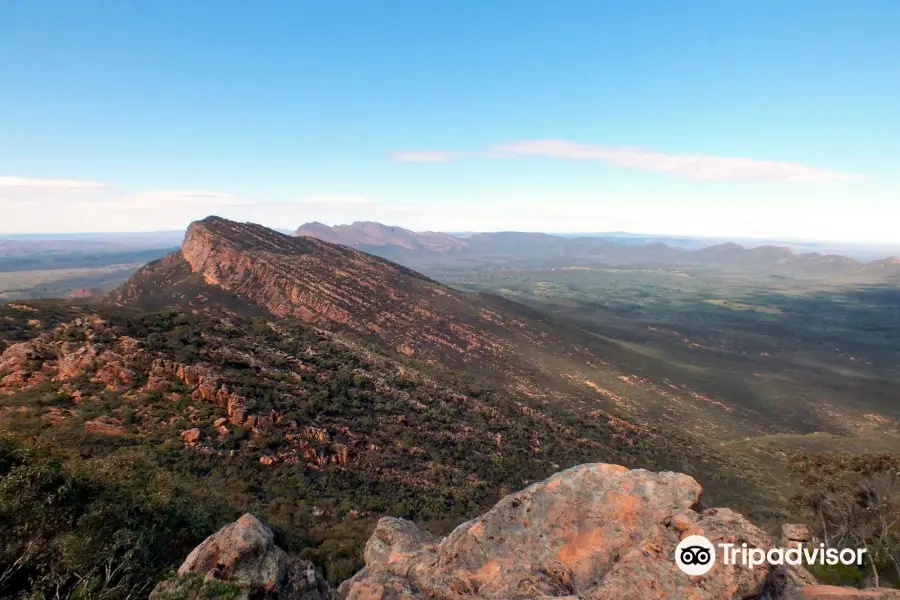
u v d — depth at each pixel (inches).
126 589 507.8
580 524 464.8
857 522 1019.9
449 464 1752.0
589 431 2662.4
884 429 4485.7
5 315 1750.7
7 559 481.1
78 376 1432.1
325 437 1558.8
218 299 4830.2
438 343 4909.0
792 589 391.2
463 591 431.2
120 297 4837.6
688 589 357.4
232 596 460.8
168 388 1505.9
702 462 2549.2
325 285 5285.4
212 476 1229.1
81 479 604.4
